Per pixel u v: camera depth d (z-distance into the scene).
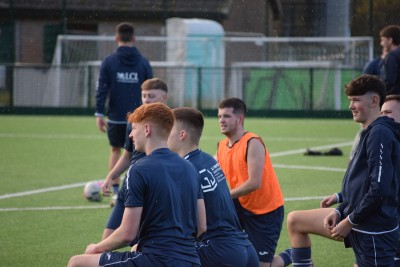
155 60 88.69
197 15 95.06
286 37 91.75
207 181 19.25
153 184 16.72
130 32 38.19
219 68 82.38
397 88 37.91
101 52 87.00
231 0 95.06
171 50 88.19
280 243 27.69
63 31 91.06
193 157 19.56
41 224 30.69
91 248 17.17
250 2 94.12
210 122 77.12
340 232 18.52
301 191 38.12
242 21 94.81
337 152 52.56
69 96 84.31
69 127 72.62
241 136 22.83
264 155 22.41
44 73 84.25
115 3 94.94
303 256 21.20
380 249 18.50
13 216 32.25
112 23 95.50
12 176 43.59
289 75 81.50
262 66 83.31
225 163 23.09
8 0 89.31
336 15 89.69
